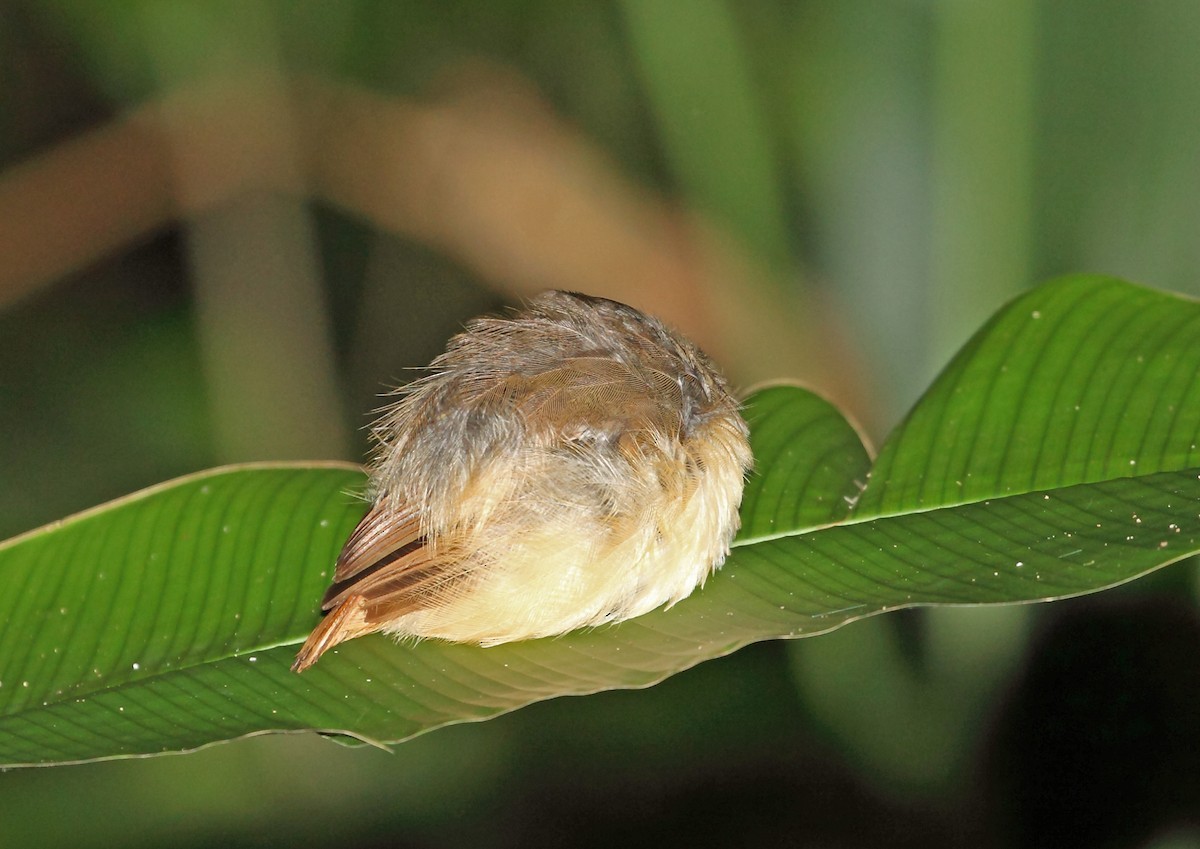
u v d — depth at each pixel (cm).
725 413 320
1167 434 318
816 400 323
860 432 322
